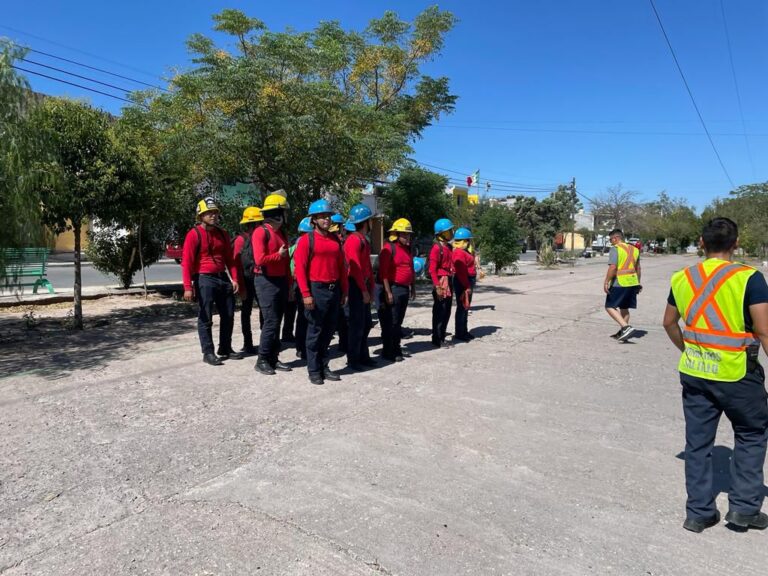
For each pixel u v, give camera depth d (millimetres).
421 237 20141
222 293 6895
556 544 3025
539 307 12844
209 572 2746
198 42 11570
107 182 8766
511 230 24703
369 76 16844
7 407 5113
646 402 5504
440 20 16406
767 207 49656
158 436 4477
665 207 77438
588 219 77188
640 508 3426
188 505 3398
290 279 6988
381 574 2748
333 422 4840
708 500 3150
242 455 4133
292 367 6785
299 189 12539
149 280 19422
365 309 6676
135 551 2920
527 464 4027
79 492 3549
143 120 11227
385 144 13312
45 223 8633
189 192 12031
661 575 2766
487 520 3258
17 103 7430
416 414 5070
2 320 10172
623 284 8531
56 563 2814
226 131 10938
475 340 8664
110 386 5805
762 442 3143
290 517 3268
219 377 6234
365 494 3551
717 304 3082
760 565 2859
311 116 10766
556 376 6473
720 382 3061
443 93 17922
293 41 10773
